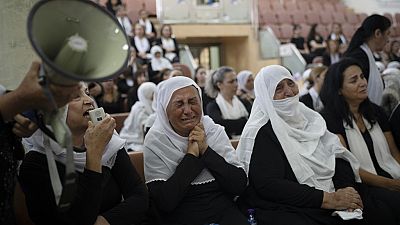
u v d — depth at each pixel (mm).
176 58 8555
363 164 2309
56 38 1066
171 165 1851
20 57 1699
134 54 7234
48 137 1234
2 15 1687
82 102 1496
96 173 1374
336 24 10250
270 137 2035
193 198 1838
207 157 1839
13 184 1196
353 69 2332
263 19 10680
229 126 3377
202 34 10383
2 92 1246
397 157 2480
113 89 5176
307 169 1991
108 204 1584
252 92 4723
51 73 1032
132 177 1634
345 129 2340
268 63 10117
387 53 6574
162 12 10094
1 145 1136
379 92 2930
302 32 10438
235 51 11109
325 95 2418
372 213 2053
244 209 2012
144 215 1734
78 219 1347
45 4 1049
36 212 1437
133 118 3924
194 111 1873
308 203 1885
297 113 2121
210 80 3748
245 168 2031
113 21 1146
